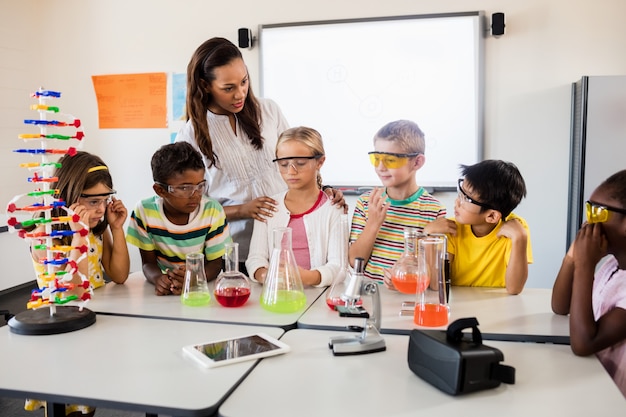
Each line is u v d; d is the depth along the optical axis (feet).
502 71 10.04
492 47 10.05
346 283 4.30
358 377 3.18
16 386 3.06
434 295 4.13
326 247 5.63
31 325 3.94
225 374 3.20
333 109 10.89
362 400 2.88
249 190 6.61
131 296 5.06
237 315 4.41
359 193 10.90
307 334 3.96
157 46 11.44
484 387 2.97
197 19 11.21
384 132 5.61
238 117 6.27
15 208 3.94
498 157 10.18
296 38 10.85
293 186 5.49
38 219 4.09
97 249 5.51
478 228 5.37
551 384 3.10
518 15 9.89
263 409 2.78
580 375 3.23
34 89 12.01
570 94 9.80
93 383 3.09
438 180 10.52
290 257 4.56
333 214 5.65
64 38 11.92
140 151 11.73
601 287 4.36
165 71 11.44
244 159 6.44
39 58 12.07
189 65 5.94
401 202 5.73
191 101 6.02
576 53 9.73
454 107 10.32
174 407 2.79
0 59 11.22
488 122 10.19
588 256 3.80
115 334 3.95
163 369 3.28
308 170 5.45
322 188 5.99
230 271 4.77
